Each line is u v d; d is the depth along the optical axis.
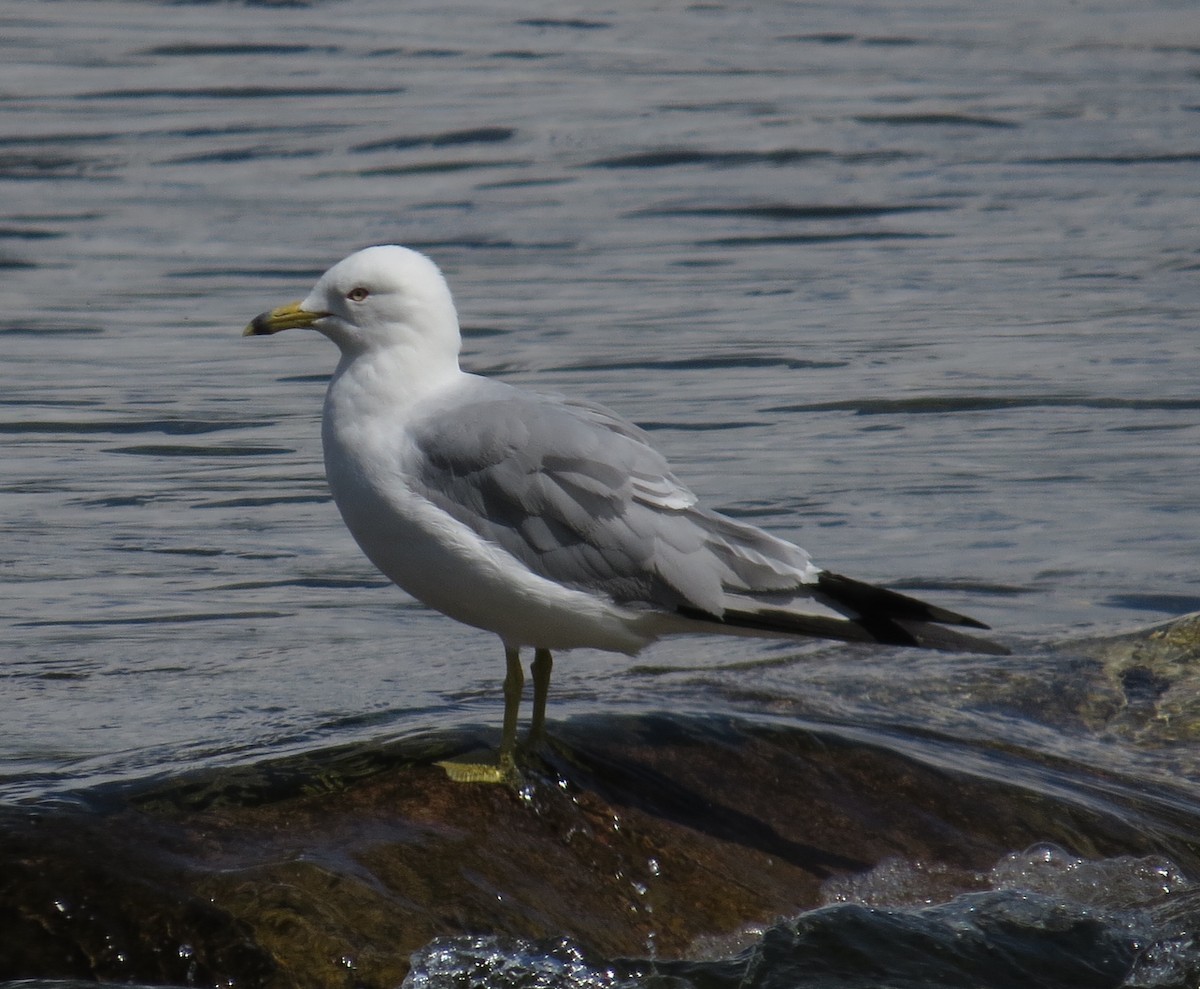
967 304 22.72
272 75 36.78
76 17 42.09
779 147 32.06
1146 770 9.53
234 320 21.61
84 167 29.22
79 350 20.08
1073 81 39.00
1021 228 27.12
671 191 29.16
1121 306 22.62
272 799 7.77
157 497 14.88
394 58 38.84
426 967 6.88
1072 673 10.60
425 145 31.53
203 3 44.31
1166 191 29.50
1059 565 13.52
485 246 25.58
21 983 6.62
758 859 7.99
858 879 8.00
